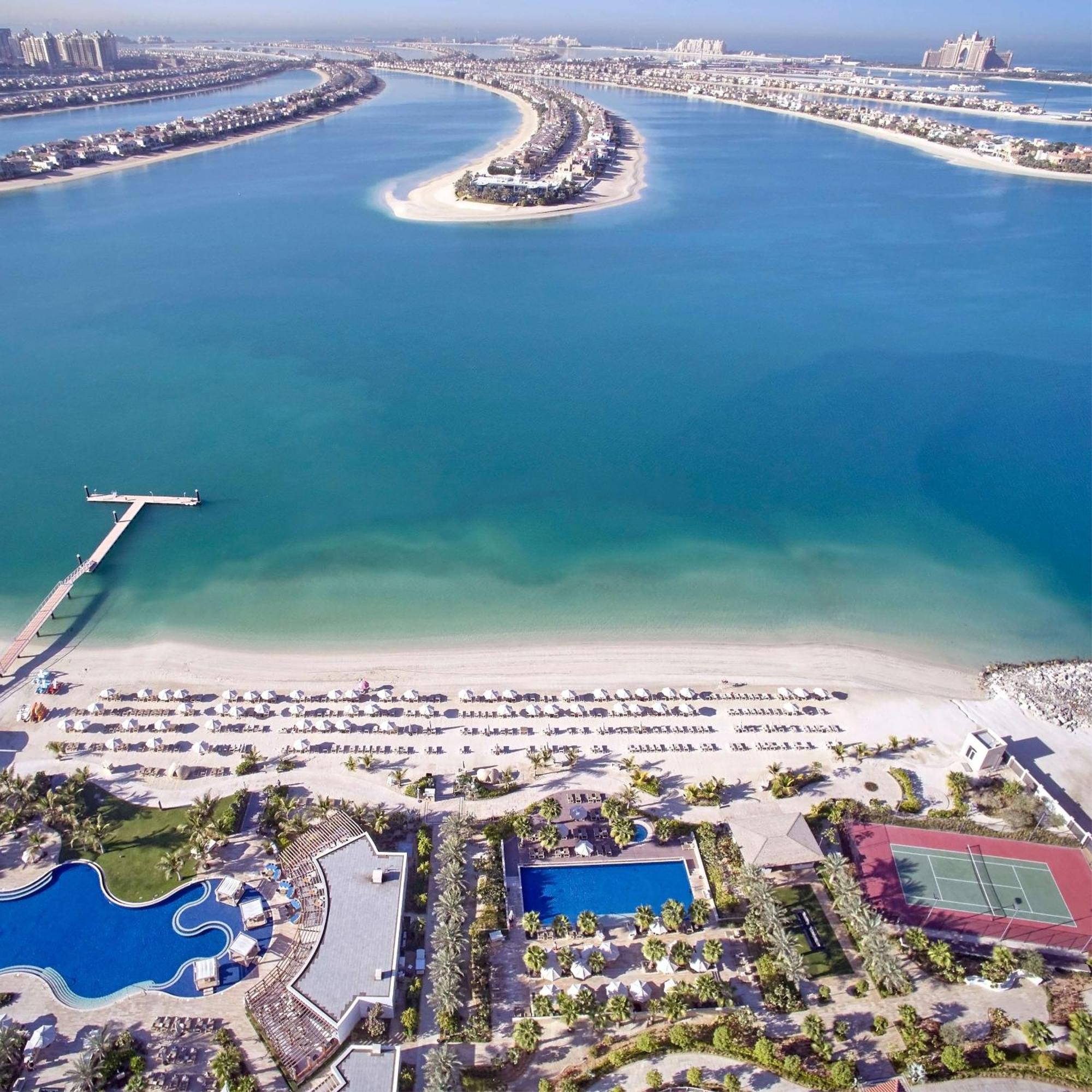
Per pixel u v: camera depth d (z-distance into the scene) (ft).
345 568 304.71
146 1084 148.25
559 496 353.10
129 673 252.21
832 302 601.21
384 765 220.23
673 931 178.81
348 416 420.77
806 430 411.95
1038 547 323.98
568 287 631.15
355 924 172.35
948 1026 159.02
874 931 169.99
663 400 443.32
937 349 513.45
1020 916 185.06
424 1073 150.71
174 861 187.11
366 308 579.07
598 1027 160.86
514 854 196.44
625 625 278.26
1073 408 436.35
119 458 374.22
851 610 288.71
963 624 283.59
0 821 195.00
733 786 217.36
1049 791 217.77
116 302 579.48
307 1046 153.69
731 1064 155.33
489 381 465.47
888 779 220.02
